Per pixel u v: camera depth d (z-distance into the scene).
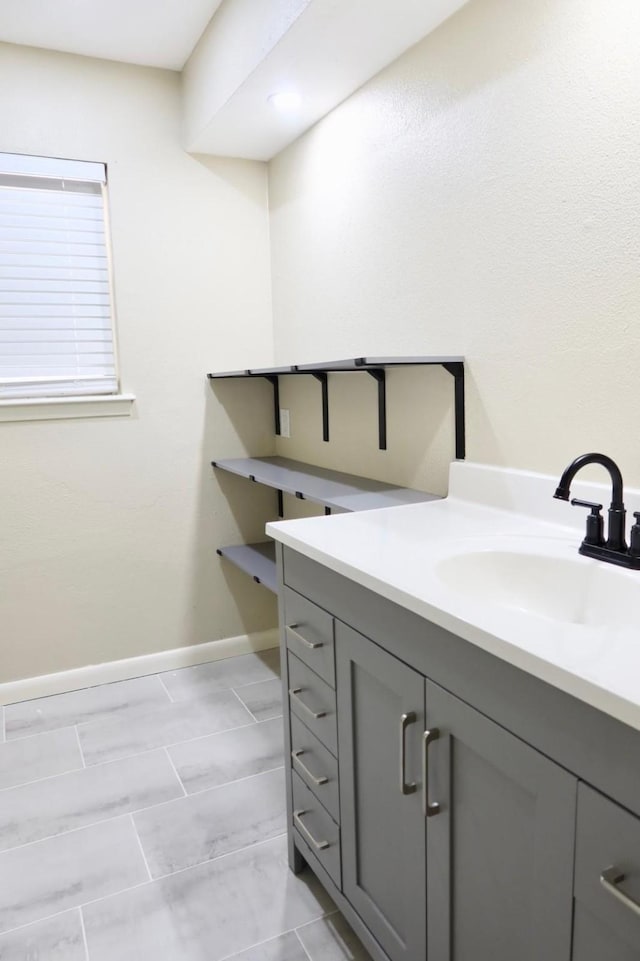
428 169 1.80
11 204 2.43
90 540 2.65
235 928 1.50
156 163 2.59
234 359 2.82
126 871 1.67
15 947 1.46
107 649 2.72
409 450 2.01
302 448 2.71
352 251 2.20
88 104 2.46
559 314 1.45
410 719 1.11
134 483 2.70
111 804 1.93
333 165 2.26
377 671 1.21
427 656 1.06
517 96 1.50
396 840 1.21
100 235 2.57
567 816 0.81
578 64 1.34
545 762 0.84
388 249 2.01
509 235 1.56
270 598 3.02
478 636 0.90
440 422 1.86
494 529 1.46
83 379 2.61
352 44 1.80
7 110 2.34
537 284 1.50
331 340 2.39
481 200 1.63
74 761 2.15
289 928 1.50
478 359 1.69
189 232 2.67
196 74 2.40
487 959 1.00
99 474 2.63
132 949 1.45
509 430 1.62
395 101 1.91
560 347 1.45
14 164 2.38
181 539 2.81
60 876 1.66
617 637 0.86
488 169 1.60
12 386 2.52
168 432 2.74
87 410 2.58
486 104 1.58
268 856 1.72
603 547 1.22
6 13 2.12
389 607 1.16
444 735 1.04
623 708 0.70
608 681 0.73
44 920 1.53
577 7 1.33
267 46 1.83
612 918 0.76
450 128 1.71
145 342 2.65
